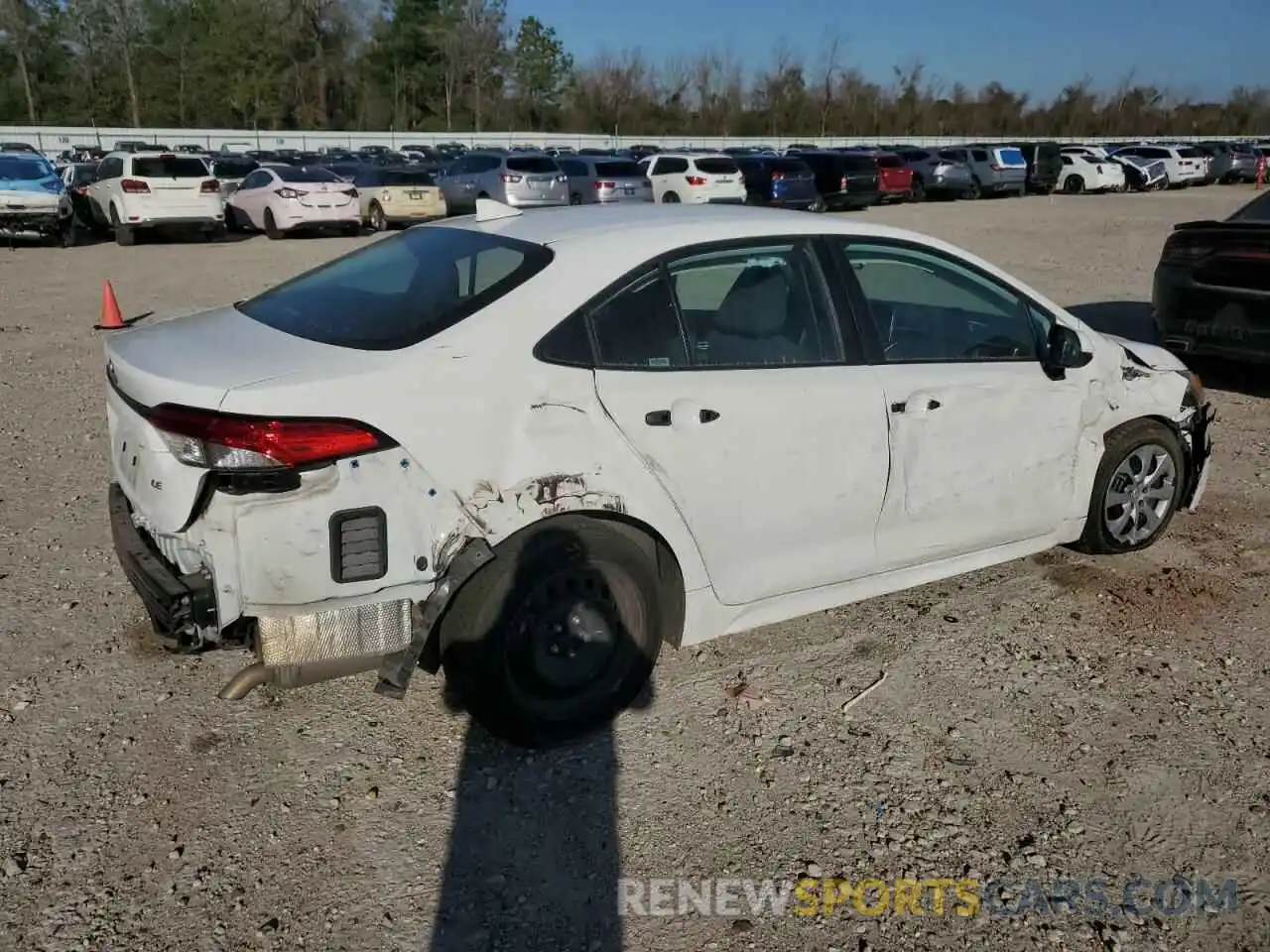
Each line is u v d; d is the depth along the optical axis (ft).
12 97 215.51
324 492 9.42
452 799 10.37
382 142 193.36
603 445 10.63
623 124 248.11
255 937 8.62
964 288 13.58
